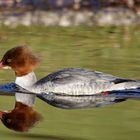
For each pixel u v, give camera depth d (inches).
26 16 1347.2
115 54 868.0
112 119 450.6
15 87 595.5
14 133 404.8
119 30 1194.6
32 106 511.5
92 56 843.4
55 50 900.0
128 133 401.4
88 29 1209.4
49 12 1393.9
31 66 596.7
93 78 571.5
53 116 464.1
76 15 1355.8
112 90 568.1
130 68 733.9
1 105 514.9
